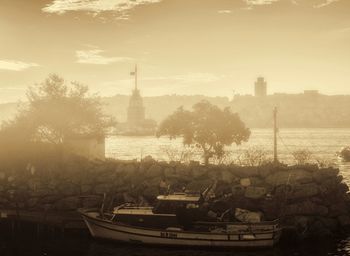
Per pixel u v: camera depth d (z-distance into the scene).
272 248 52.62
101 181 64.50
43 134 77.38
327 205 59.47
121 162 68.75
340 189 62.16
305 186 59.91
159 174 64.38
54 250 52.59
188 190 60.62
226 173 62.22
